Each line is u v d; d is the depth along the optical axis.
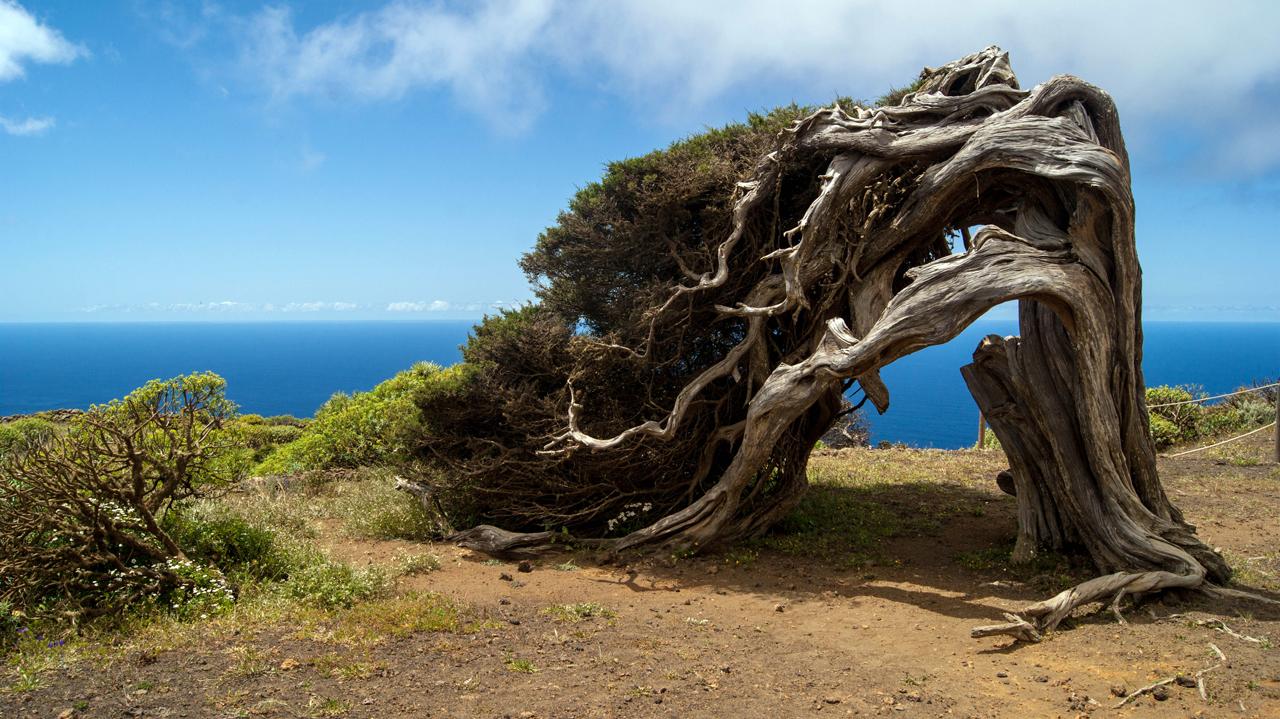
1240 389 19.03
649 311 9.77
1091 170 7.25
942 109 8.88
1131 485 7.74
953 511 11.54
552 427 10.13
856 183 8.95
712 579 8.52
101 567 6.83
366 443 15.04
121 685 5.07
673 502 10.52
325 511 11.75
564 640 6.23
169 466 7.53
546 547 9.87
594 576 8.72
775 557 9.36
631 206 10.70
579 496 10.41
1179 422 17.80
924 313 7.62
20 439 10.01
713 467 10.88
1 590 6.36
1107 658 5.63
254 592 7.19
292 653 5.70
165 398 8.51
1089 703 4.93
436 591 7.86
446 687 5.19
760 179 9.66
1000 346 8.57
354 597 7.18
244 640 5.98
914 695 5.12
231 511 9.72
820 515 11.27
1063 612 6.32
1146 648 5.75
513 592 7.92
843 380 9.38
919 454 17.38
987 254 7.52
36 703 4.77
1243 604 6.72
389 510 11.01
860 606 7.37
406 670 5.47
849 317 9.84
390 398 15.79
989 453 17.34
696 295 10.17
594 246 10.59
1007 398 8.71
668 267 10.64
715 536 9.63
